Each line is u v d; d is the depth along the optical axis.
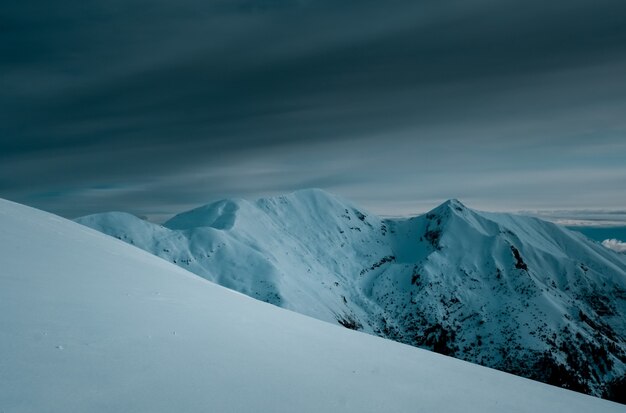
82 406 3.17
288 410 4.08
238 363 5.12
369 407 4.80
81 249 10.61
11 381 3.22
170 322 6.16
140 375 3.98
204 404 3.73
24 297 5.34
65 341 4.30
